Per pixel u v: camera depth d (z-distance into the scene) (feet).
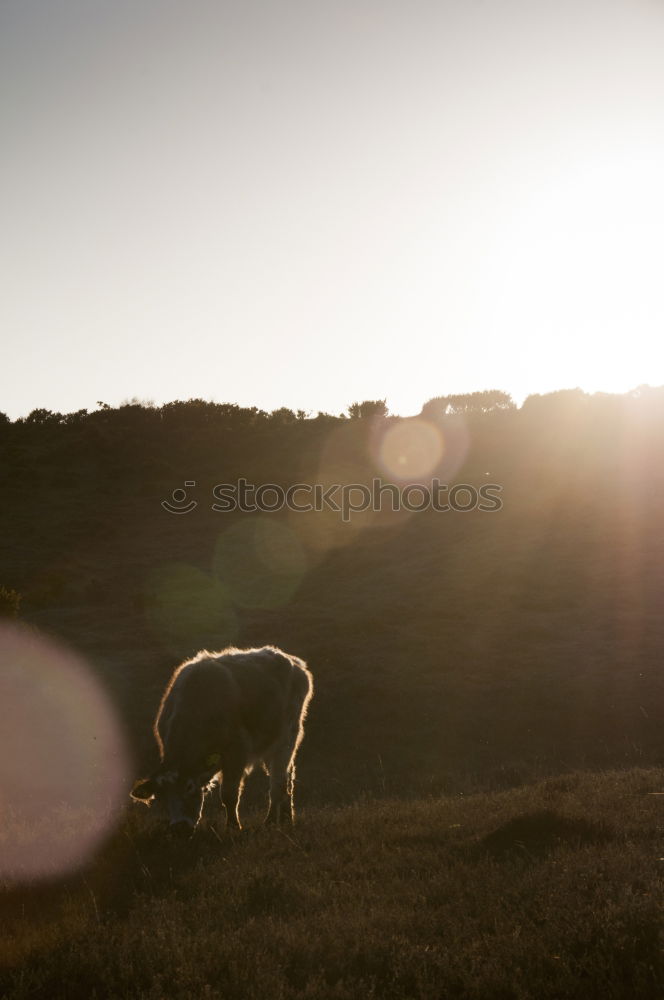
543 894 23.17
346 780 69.31
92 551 179.52
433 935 21.45
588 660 104.73
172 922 22.90
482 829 33.91
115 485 230.27
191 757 35.06
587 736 80.94
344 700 92.32
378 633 122.52
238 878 27.84
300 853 32.04
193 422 294.25
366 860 30.04
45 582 153.07
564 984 17.70
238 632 127.44
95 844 34.35
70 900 27.07
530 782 61.21
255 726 39.32
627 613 123.65
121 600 146.61
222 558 174.91
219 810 55.62
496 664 104.78
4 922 25.44
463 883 25.80
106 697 94.99
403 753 77.87
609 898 22.30
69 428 282.77
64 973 19.90
